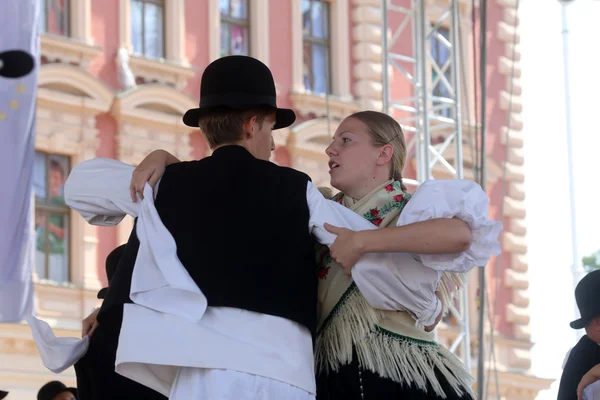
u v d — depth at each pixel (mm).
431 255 3609
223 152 3717
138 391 3861
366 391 3750
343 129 4047
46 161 19500
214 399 3391
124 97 20141
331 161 4039
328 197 4176
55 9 20141
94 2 20391
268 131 3828
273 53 22031
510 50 24938
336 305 3816
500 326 23422
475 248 3613
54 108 19656
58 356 3889
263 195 3637
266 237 3574
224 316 3475
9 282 9312
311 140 22047
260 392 3412
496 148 24391
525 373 23312
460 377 3922
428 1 23547
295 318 3523
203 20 21453
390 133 4023
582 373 5328
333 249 3623
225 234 3553
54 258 19250
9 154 9398
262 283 3512
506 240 23969
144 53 20875
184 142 20797
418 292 3709
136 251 3654
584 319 5141
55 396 7828
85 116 19906
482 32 13422
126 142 20172
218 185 3637
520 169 24547
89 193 3842
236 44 21828
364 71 22703
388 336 3797
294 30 22281
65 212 19516
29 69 9266
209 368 3432
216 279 3492
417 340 3818
